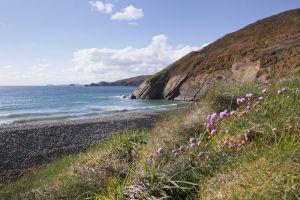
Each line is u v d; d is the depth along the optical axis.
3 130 22.47
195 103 10.90
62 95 86.88
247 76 39.88
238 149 4.68
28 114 36.62
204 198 3.83
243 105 6.86
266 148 4.22
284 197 2.95
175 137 6.71
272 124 4.90
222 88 9.14
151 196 4.23
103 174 6.45
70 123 25.22
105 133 21.45
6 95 92.44
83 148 17.86
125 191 4.54
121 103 48.84
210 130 6.00
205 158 4.76
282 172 3.34
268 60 39.16
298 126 4.63
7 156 16.59
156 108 37.84
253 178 3.53
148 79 55.47
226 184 3.81
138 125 23.19
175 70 54.19
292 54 37.00
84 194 5.70
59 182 6.49
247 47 47.78
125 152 7.77
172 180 4.50
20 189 9.16
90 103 52.06
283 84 8.22
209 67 48.41
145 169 4.85
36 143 19.05
